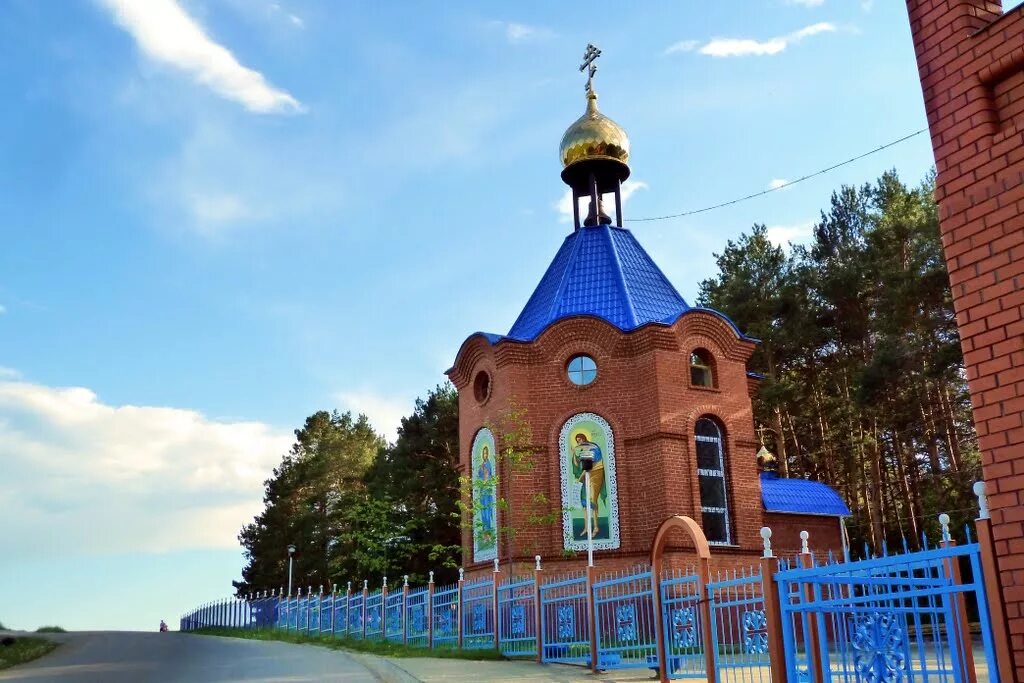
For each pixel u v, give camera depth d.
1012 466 5.62
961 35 6.44
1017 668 5.48
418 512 47.19
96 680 15.68
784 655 8.88
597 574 23.52
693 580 11.98
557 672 15.41
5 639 25.12
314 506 64.31
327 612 31.97
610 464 24.53
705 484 24.59
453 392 50.84
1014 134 5.96
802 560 10.41
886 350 34.09
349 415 72.50
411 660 18.39
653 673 14.87
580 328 25.62
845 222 42.56
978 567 6.75
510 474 24.70
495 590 19.48
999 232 5.92
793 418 43.78
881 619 8.53
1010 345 5.74
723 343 26.02
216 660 20.11
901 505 40.88
